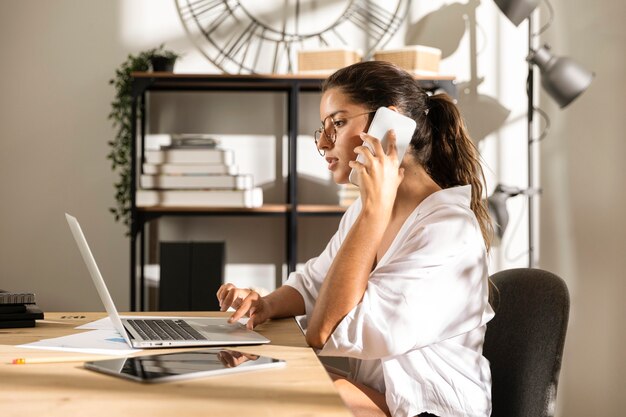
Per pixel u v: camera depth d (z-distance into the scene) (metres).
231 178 2.78
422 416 1.35
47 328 1.47
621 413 3.17
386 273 1.33
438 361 1.36
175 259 2.81
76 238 1.41
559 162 3.19
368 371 1.45
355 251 1.34
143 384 0.96
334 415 0.81
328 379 0.99
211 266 2.81
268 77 2.82
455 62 3.19
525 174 3.19
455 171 1.54
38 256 3.10
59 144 3.11
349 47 2.86
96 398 0.89
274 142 3.14
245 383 0.97
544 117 3.19
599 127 3.18
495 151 3.19
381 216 1.37
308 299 1.71
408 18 3.17
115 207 3.12
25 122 3.09
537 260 3.18
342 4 3.16
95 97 3.11
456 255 1.33
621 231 3.18
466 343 1.42
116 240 3.12
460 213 1.39
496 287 1.51
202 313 1.75
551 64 2.83
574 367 3.18
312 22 3.16
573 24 3.19
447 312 1.31
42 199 3.10
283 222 3.15
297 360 1.13
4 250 3.09
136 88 2.78
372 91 1.49
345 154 1.50
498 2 2.78
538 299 1.45
